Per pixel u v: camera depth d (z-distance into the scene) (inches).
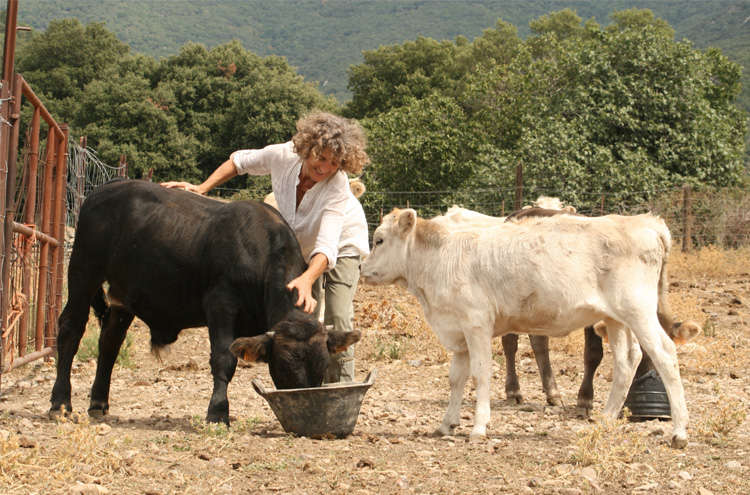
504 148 1244.5
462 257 217.2
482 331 213.5
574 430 223.6
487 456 186.1
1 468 150.0
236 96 2071.9
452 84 2060.8
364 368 344.8
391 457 183.3
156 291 218.8
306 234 224.5
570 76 1026.7
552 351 379.9
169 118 1932.8
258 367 345.4
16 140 249.3
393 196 1196.5
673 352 201.0
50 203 323.3
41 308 318.3
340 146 204.8
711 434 208.4
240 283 206.4
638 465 175.0
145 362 352.2
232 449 182.1
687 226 771.4
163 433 198.7
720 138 978.7
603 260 205.8
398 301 541.3
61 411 219.8
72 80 2235.5
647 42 975.6
